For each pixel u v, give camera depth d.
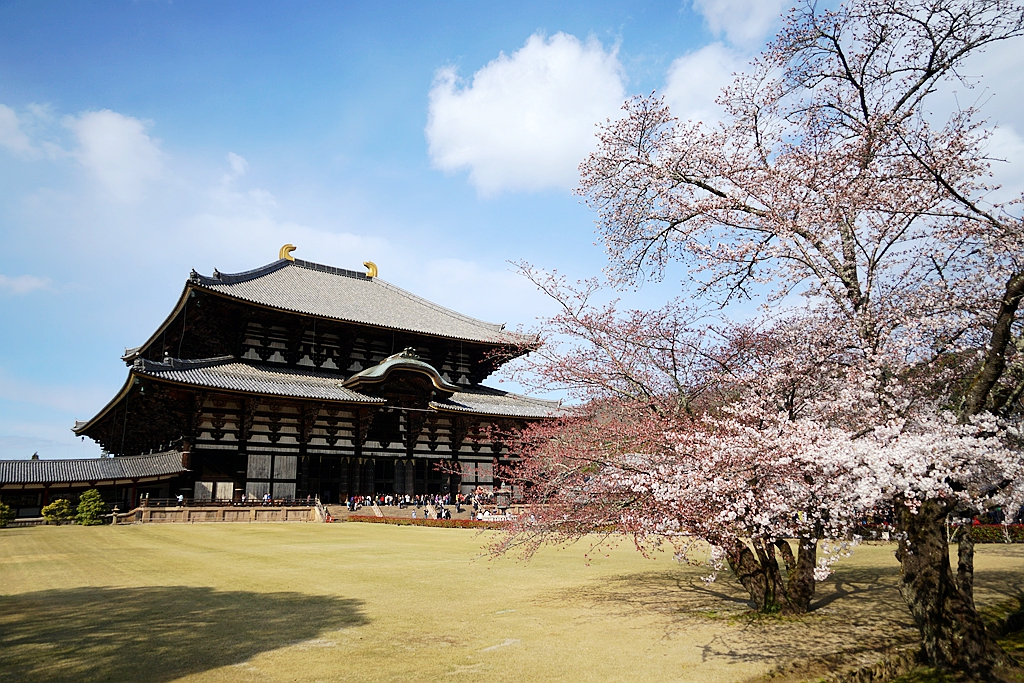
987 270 11.42
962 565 12.21
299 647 10.12
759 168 12.73
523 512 13.95
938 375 11.85
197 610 12.82
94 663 9.23
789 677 8.92
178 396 41.81
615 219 14.28
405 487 53.31
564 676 8.73
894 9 11.28
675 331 14.52
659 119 13.77
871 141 11.53
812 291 11.95
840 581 16.66
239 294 49.56
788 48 12.75
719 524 10.07
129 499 42.75
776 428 10.45
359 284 67.75
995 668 9.94
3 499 39.50
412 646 10.21
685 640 10.63
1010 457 9.73
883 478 8.81
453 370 64.38
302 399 44.94
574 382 15.21
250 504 41.69
